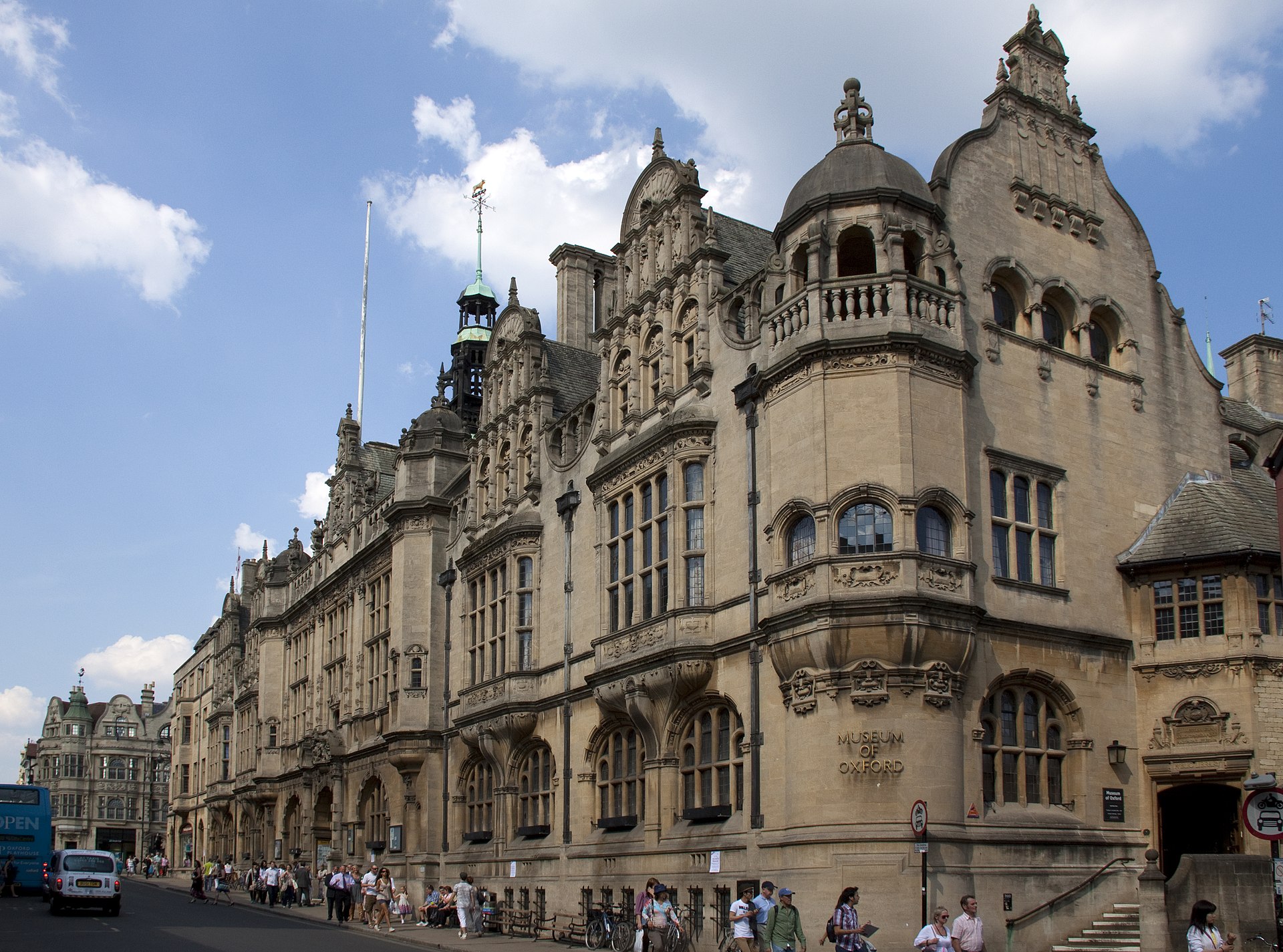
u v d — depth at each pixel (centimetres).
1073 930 2856
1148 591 3338
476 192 7388
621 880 3509
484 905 4153
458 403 6950
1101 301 3559
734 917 2567
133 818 15462
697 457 3419
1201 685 3206
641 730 3456
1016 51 3656
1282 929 2112
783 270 3161
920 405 2911
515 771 4328
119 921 4059
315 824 6309
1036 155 3566
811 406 2945
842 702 2764
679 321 3675
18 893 5325
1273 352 4922
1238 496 3512
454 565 5056
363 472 6556
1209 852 3272
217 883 6100
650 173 3959
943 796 2723
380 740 5334
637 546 3616
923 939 2197
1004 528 3138
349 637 6075
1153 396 3612
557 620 4141
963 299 3080
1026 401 3275
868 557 2794
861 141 3161
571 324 5147
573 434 4288
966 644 2830
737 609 3198
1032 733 3077
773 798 2961
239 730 8456
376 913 4309
